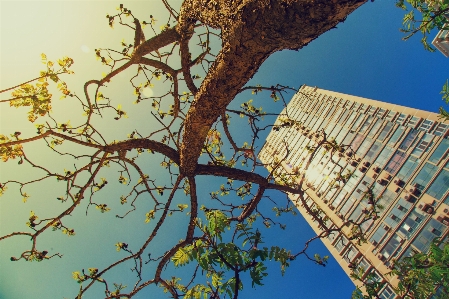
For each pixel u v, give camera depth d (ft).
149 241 16.78
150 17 19.94
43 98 15.05
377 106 115.85
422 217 84.17
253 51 8.82
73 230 18.83
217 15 9.51
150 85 22.33
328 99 146.72
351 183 111.24
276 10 7.04
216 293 9.55
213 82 10.94
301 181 18.97
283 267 10.34
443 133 87.86
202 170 16.33
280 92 17.21
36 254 15.93
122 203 21.94
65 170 19.12
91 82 17.57
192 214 16.61
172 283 17.04
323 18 6.72
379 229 94.48
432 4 26.48
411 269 20.56
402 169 96.12
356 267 22.72
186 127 13.64
